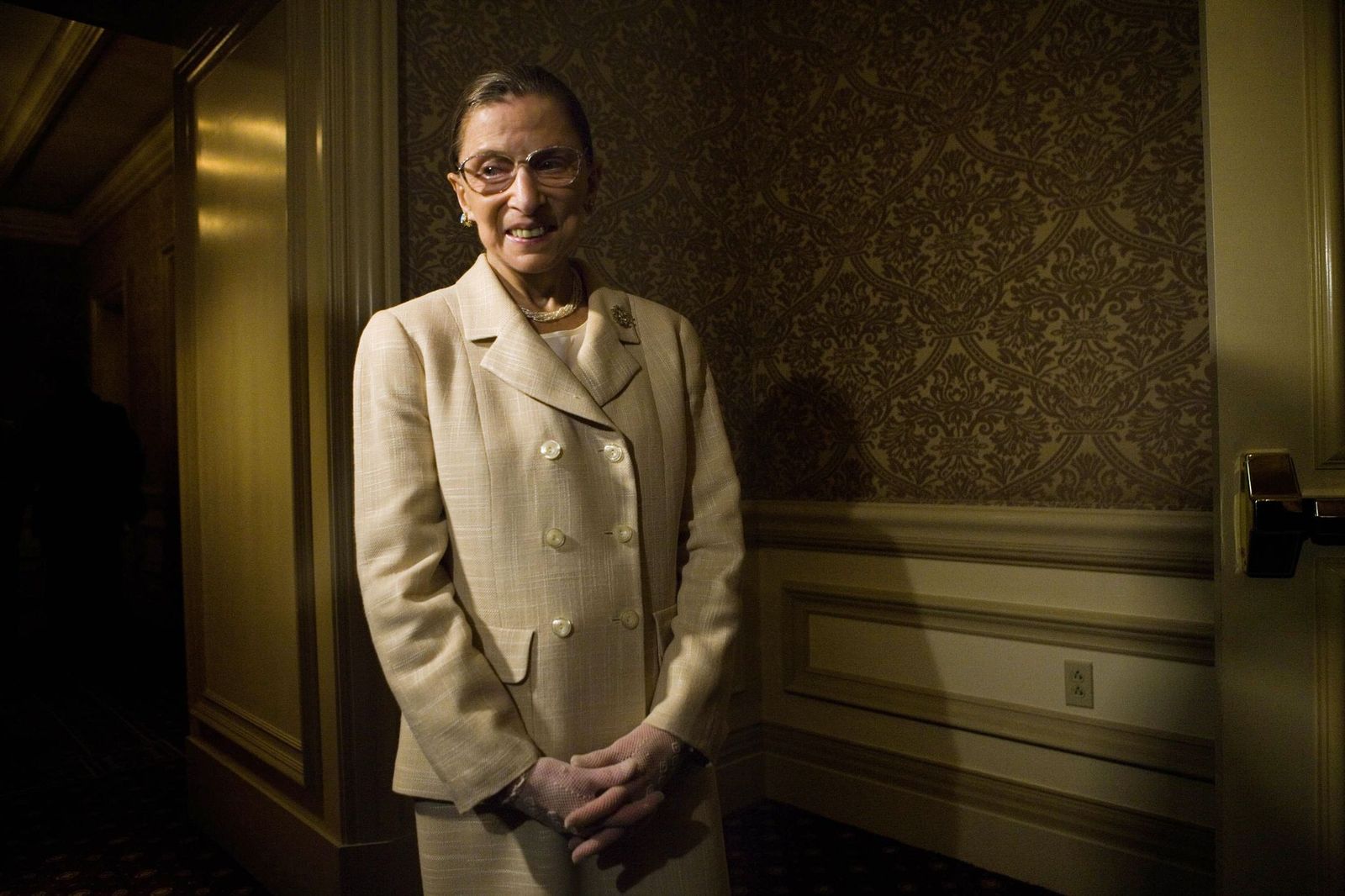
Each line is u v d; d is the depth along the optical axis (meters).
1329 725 1.12
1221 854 1.19
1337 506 1.07
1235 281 1.17
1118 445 1.86
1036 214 1.96
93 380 6.22
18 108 4.58
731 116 2.48
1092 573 1.90
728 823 2.33
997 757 2.05
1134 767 1.85
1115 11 1.84
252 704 2.15
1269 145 1.15
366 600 0.98
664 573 1.08
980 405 2.06
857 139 2.28
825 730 2.37
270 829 2.03
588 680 0.99
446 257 1.89
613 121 2.19
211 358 2.34
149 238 5.09
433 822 1.00
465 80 1.93
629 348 1.14
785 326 2.44
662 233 2.29
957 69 2.09
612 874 1.01
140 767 2.93
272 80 1.96
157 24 2.34
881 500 2.24
